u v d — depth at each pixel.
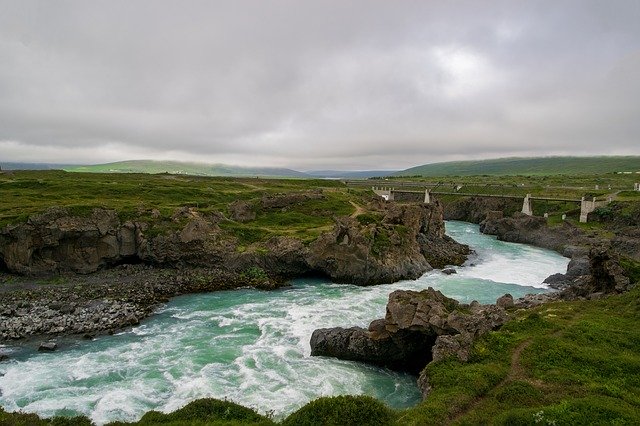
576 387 29.02
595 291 58.66
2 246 74.31
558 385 29.50
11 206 90.62
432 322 40.09
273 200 119.56
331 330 46.47
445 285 78.56
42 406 34.81
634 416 23.77
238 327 54.03
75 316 55.88
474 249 119.62
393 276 81.31
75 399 36.03
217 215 99.12
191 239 83.94
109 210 84.88
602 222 128.38
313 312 59.97
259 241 90.12
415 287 76.69
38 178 146.75
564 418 23.58
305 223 106.00
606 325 41.31
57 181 130.75
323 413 25.19
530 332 39.53
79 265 78.75
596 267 59.84
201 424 23.98
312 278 84.12
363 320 56.41
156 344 48.34
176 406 34.91
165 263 83.88
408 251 89.00
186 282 75.00
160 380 39.56
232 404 27.72
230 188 160.38
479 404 28.20
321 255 82.00
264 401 35.69
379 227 90.44
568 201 149.75
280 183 197.88
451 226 172.75
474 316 41.16
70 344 48.09
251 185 177.38
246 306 63.31
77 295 65.19
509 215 170.50
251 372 41.22
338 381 39.72
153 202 116.12
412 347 42.78
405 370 42.94
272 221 106.56
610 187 190.62
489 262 102.00
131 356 44.97
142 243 83.38
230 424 23.94
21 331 50.47
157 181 162.62
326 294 71.06
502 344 37.06
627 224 120.25
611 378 30.42
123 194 121.56
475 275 87.56
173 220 89.50
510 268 95.19
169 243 83.44
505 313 44.97
